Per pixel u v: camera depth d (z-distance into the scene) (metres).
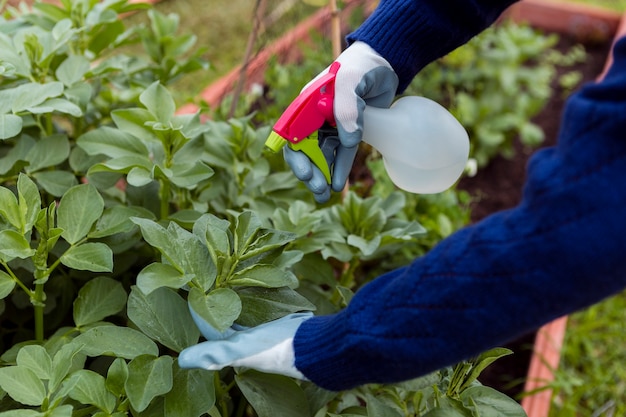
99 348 1.09
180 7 3.32
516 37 3.04
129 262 1.42
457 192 2.40
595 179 0.73
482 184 2.74
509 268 0.77
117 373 1.06
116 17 1.64
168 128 1.30
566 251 0.74
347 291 1.30
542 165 0.77
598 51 3.59
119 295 1.26
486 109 2.76
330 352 0.93
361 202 1.54
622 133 0.72
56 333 1.22
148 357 1.07
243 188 1.59
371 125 1.16
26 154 1.45
